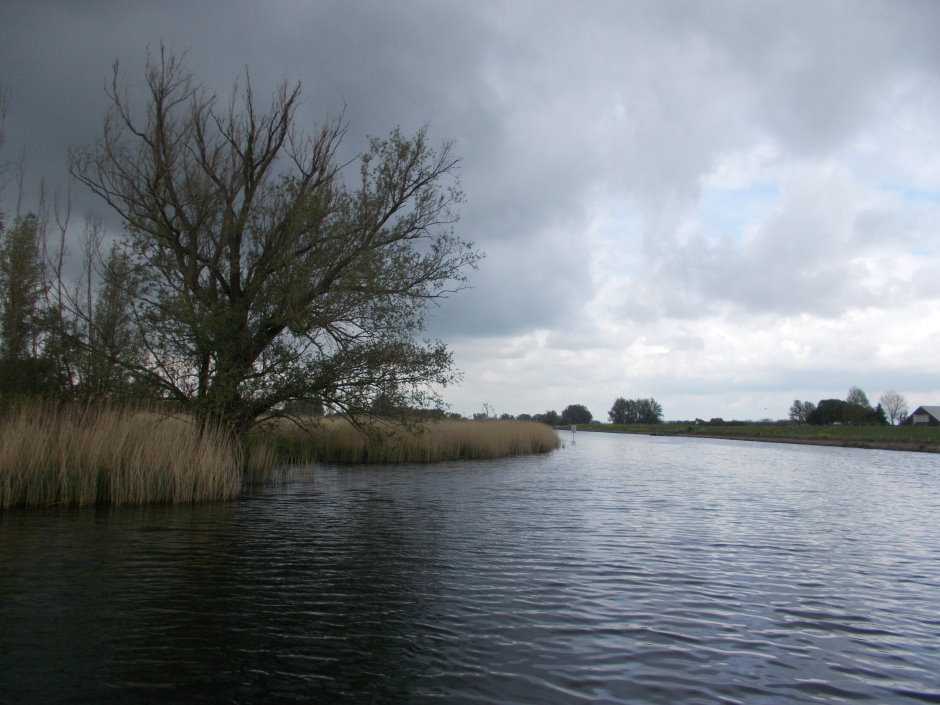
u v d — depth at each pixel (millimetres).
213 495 14312
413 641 5941
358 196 19578
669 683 5152
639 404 143000
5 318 18172
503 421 39938
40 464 12672
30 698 4703
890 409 103562
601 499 15906
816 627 6621
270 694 4836
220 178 19969
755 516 13766
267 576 8078
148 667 5285
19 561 8539
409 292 19219
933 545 10938
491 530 11383
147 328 17031
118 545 9523
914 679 5359
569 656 5660
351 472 21531
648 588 7867
